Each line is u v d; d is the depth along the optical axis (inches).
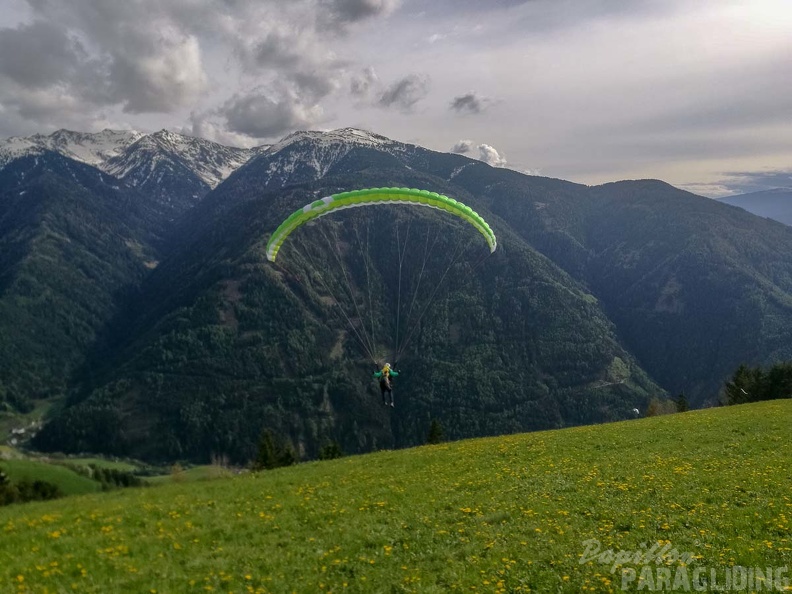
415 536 564.7
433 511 643.5
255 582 466.0
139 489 936.9
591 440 1080.8
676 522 562.6
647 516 584.4
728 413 1395.2
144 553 525.3
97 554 516.4
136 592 442.3
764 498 619.8
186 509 681.0
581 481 745.6
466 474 837.2
